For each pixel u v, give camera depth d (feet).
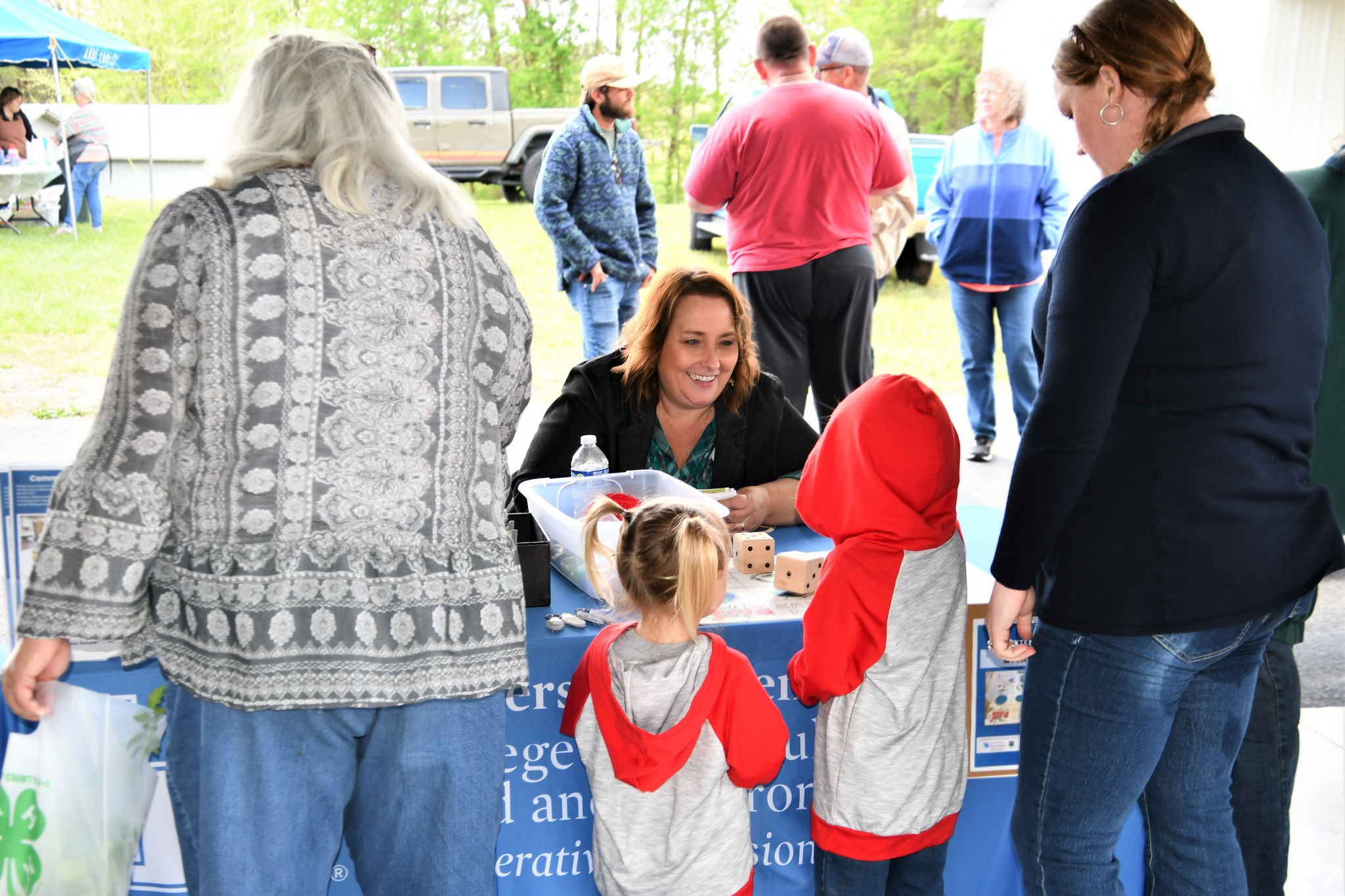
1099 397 4.55
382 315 4.23
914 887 5.87
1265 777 6.23
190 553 4.12
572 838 6.04
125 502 3.91
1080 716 5.02
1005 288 16.66
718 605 5.37
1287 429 4.75
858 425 5.39
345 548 4.16
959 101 59.47
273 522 4.09
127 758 5.41
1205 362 4.56
